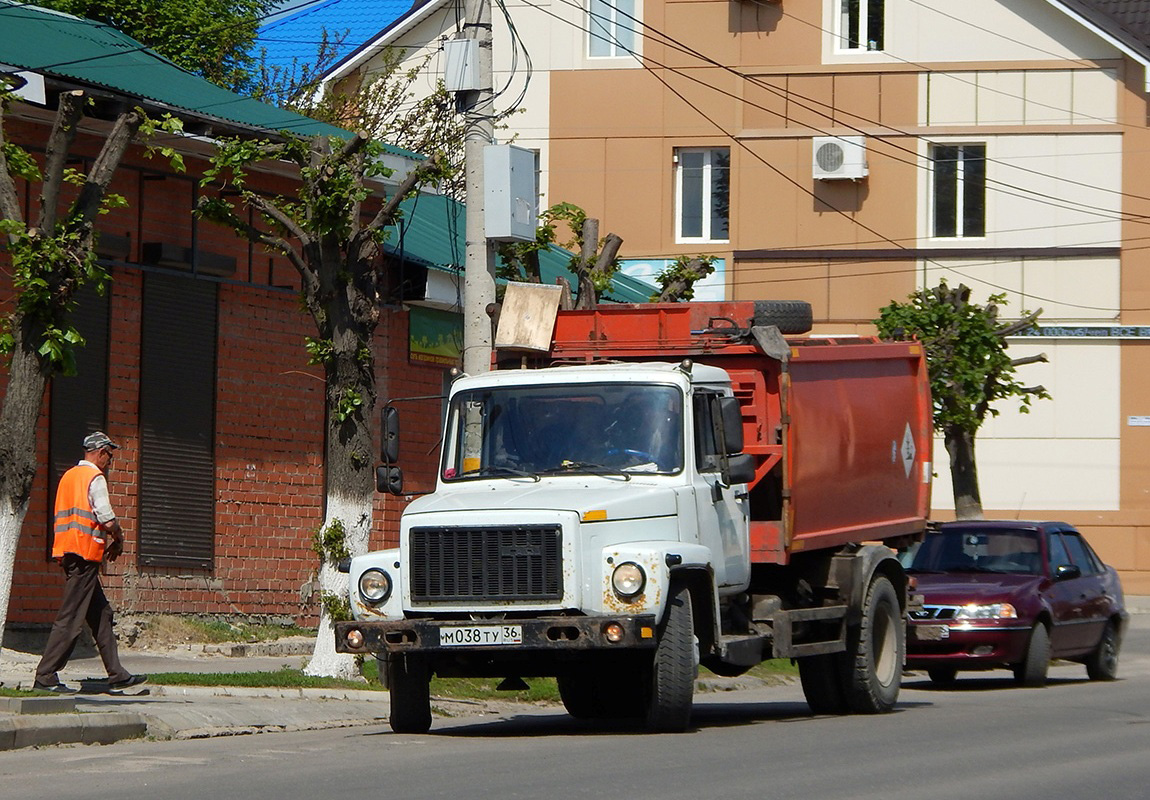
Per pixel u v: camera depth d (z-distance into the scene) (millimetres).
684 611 26000
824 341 33500
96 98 37594
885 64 80375
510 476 27578
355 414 33750
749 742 25453
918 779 21328
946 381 54688
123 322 39906
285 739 26516
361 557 26625
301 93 79062
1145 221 78688
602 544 25516
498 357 31203
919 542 37125
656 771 21656
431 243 50188
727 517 28547
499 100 82812
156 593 40656
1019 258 79562
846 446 32750
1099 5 83312
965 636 40031
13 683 31094
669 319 30656
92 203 28344
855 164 79375
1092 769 22719
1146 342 78812
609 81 81812
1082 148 79312
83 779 21125
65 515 30047
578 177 81938
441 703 33406
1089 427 79312
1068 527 45531
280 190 44250
